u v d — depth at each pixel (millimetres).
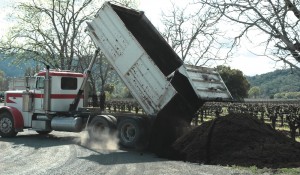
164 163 9180
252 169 8320
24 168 8367
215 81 12133
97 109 14086
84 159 9648
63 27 34938
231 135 10102
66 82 14664
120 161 9414
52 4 35625
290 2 7082
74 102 14570
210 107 32594
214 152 9742
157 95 11156
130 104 37250
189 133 11086
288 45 7016
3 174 7734
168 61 12953
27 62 36188
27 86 14852
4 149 11383
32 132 16922
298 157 9188
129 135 11617
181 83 11492
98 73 29375
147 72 11305
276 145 9594
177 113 11570
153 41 13461
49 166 8609
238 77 71500
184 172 8023
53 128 14141
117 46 11914
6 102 15375
